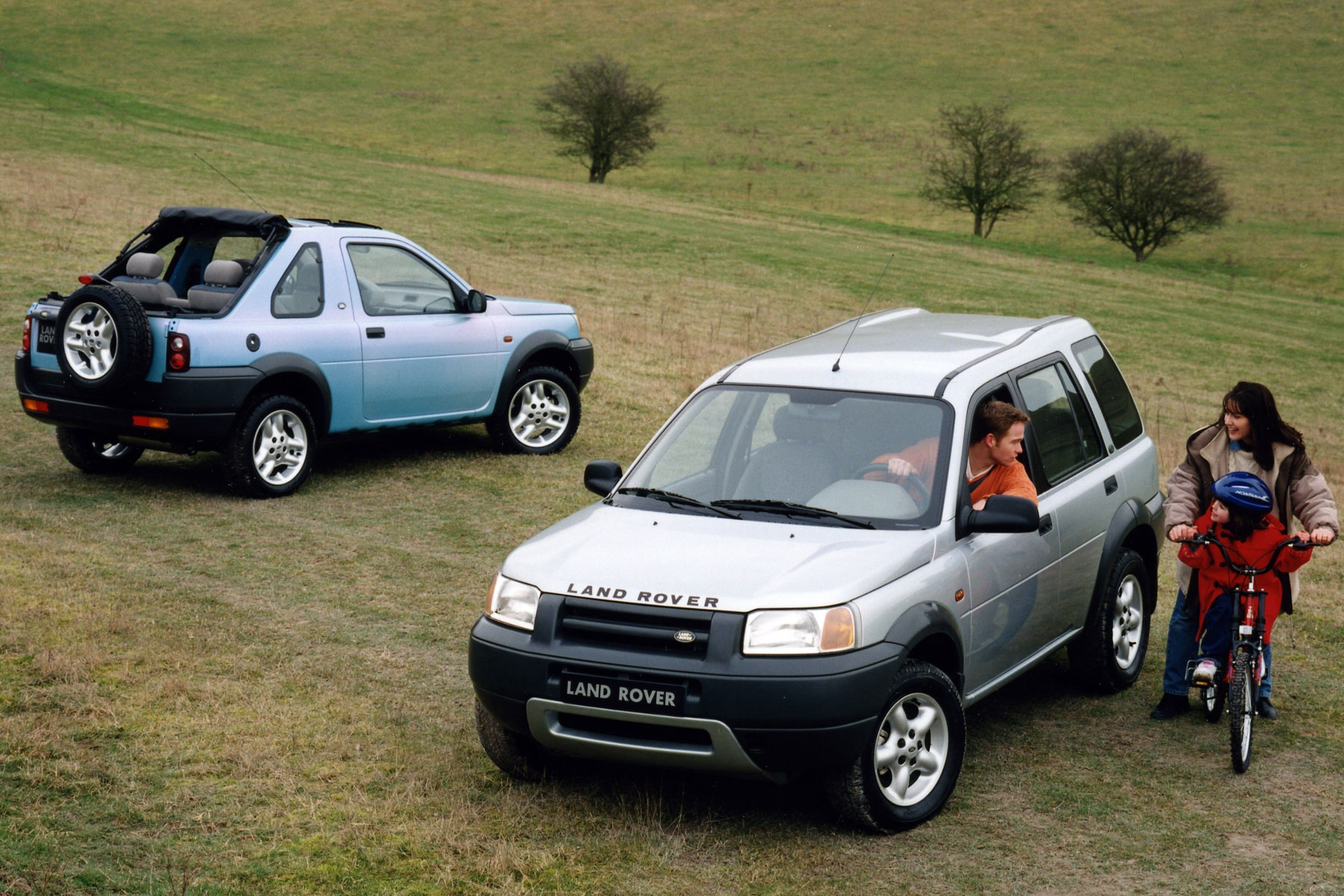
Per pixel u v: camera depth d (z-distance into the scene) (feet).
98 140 165.48
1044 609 21.70
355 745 20.36
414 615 26.99
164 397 33.24
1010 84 370.73
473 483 39.01
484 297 40.63
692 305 109.70
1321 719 23.59
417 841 17.20
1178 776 20.62
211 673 23.00
